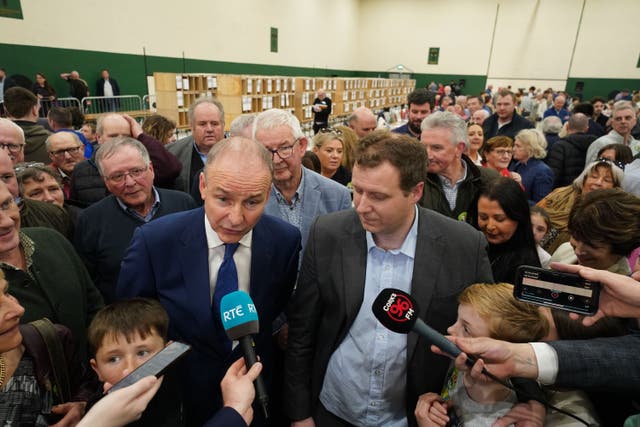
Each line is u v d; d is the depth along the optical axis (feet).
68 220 6.31
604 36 51.70
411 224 3.75
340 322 3.82
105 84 25.45
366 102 39.34
